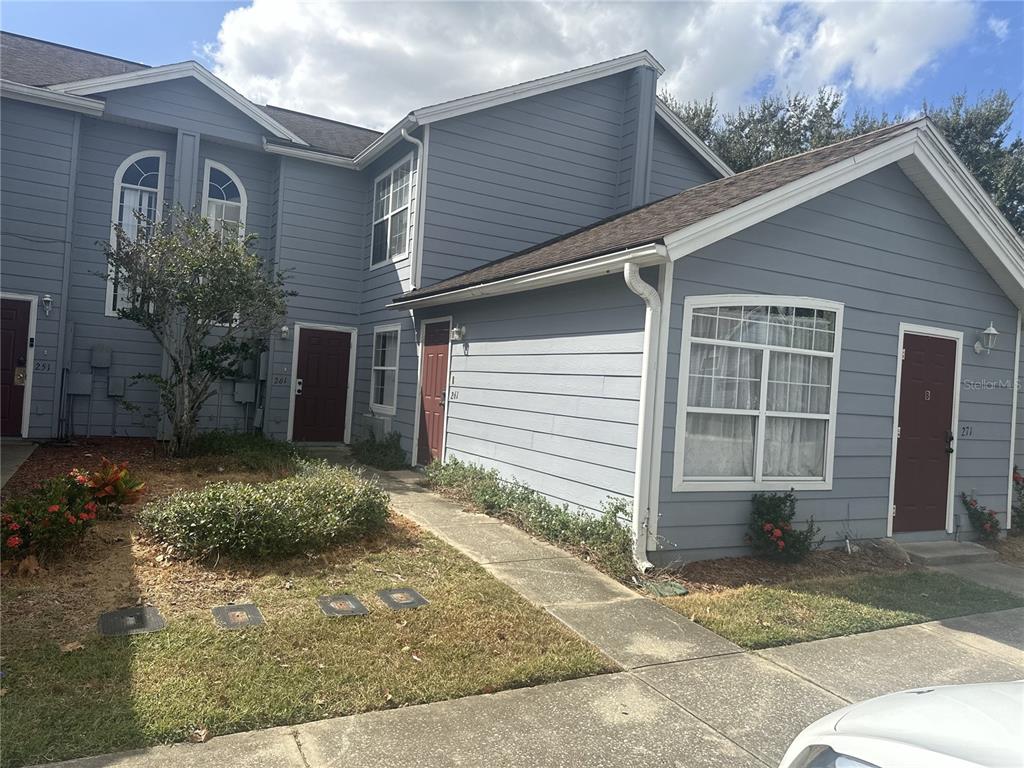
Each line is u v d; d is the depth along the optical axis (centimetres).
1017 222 2420
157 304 957
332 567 545
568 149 1242
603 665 421
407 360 1163
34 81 1114
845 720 243
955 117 2533
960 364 826
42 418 1108
